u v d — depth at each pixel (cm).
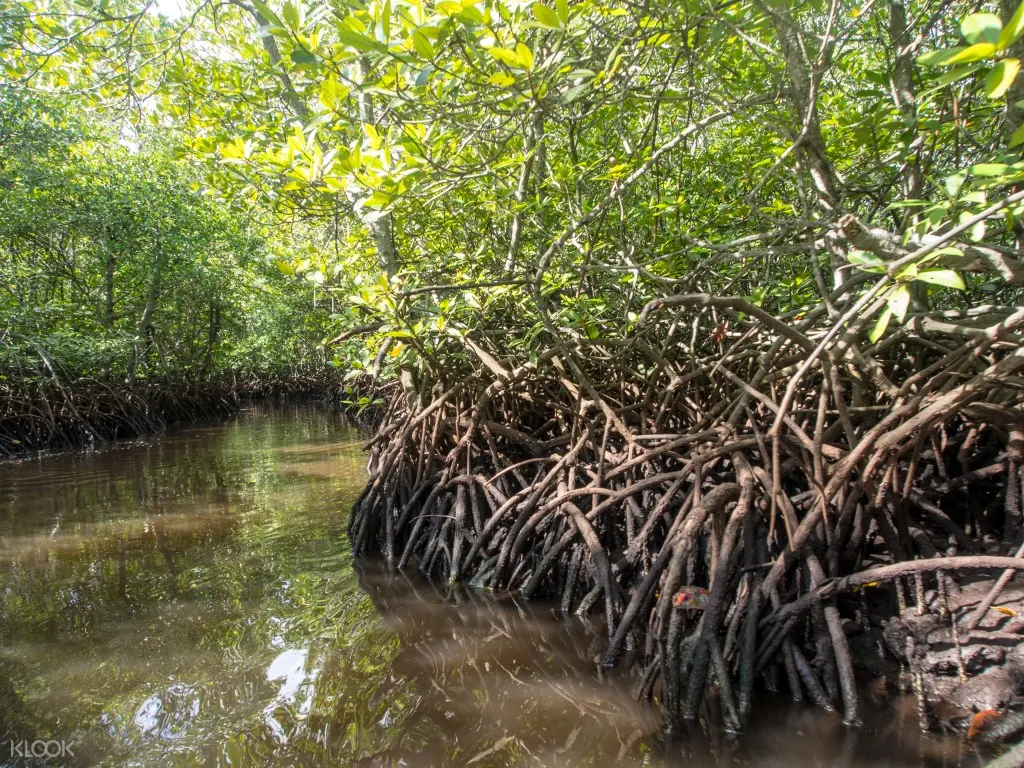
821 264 652
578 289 644
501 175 660
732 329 620
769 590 377
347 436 1725
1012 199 247
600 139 774
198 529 770
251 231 2266
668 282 544
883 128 480
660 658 371
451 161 547
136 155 1847
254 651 453
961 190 394
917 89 539
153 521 810
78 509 885
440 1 328
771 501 405
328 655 448
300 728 358
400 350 602
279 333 2805
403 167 443
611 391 636
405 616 516
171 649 455
